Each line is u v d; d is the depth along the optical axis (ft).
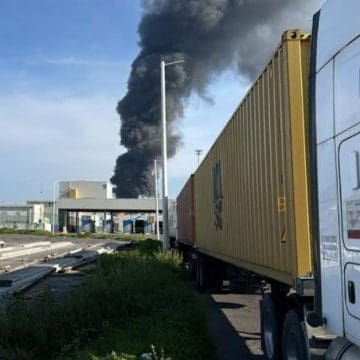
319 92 20.13
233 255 41.27
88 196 430.61
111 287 39.45
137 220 349.61
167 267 69.41
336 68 18.62
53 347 29.14
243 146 36.45
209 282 62.03
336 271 18.40
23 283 64.75
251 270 34.42
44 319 30.86
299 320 22.89
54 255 120.16
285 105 24.64
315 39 20.92
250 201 34.32
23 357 27.12
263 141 30.27
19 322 29.96
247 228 35.58
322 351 20.21
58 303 34.83
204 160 61.11
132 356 26.22
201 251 63.57
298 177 23.44
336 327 18.44
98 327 32.17
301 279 22.25
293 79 23.82
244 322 43.47
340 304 18.08
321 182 19.81
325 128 19.45
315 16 21.11
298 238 23.13
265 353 27.76
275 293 27.53
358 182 16.67
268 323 27.35
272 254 28.50
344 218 17.70
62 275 80.23
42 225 361.10
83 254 126.41
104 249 151.64
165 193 106.93
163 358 24.86
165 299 42.14
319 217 20.02
